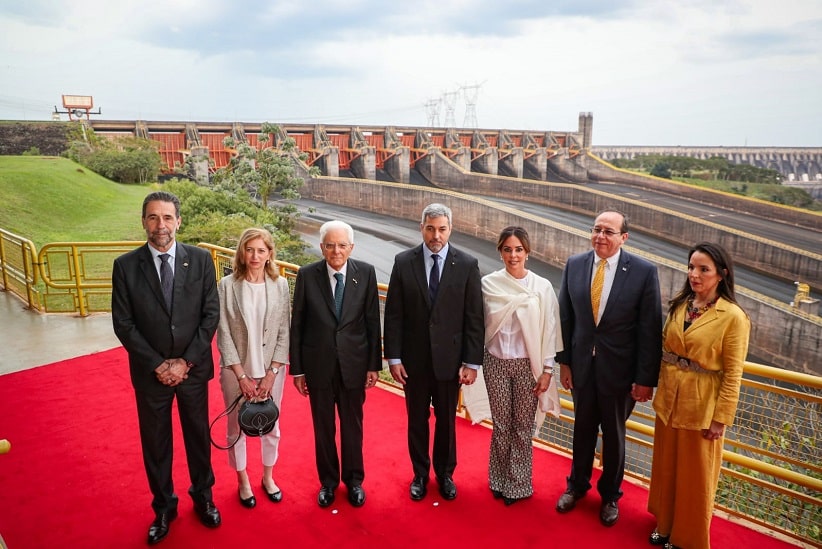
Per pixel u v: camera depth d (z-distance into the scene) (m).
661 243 23.27
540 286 3.12
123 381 4.92
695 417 2.62
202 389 2.92
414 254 3.12
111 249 6.94
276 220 18.78
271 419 2.93
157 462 2.85
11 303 7.51
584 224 24.31
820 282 18.25
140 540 2.88
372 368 3.19
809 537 3.01
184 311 2.81
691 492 2.70
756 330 15.97
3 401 4.50
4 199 16.83
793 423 3.19
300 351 3.12
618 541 2.88
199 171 23.67
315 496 3.27
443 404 3.16
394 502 3.21
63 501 3.20
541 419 3.30
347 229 3.00
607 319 2.91
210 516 2.97
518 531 2.95
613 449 2.96
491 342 3.20
